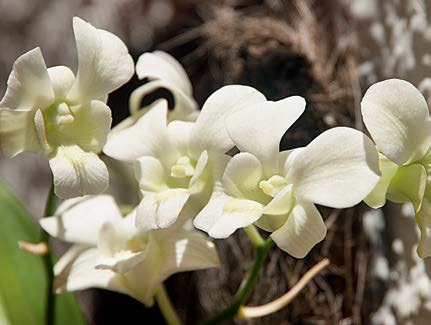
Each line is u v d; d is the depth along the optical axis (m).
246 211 0.48
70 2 0.85
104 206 0.55
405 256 0.60
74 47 0.85
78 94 0.50
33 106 0.49
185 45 0.76
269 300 0.62
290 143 0.62
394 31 0.61
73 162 0.49
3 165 0.89
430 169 0.48
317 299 0.61
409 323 0.59
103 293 0.81
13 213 0.62
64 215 0.55
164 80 0.55
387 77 0.62
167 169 0.52
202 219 0.48
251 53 0.65
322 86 0.62
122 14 0.81
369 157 0.47
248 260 0.64
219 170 0.50
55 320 0.60
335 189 0.47
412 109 0.47
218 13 0.69
